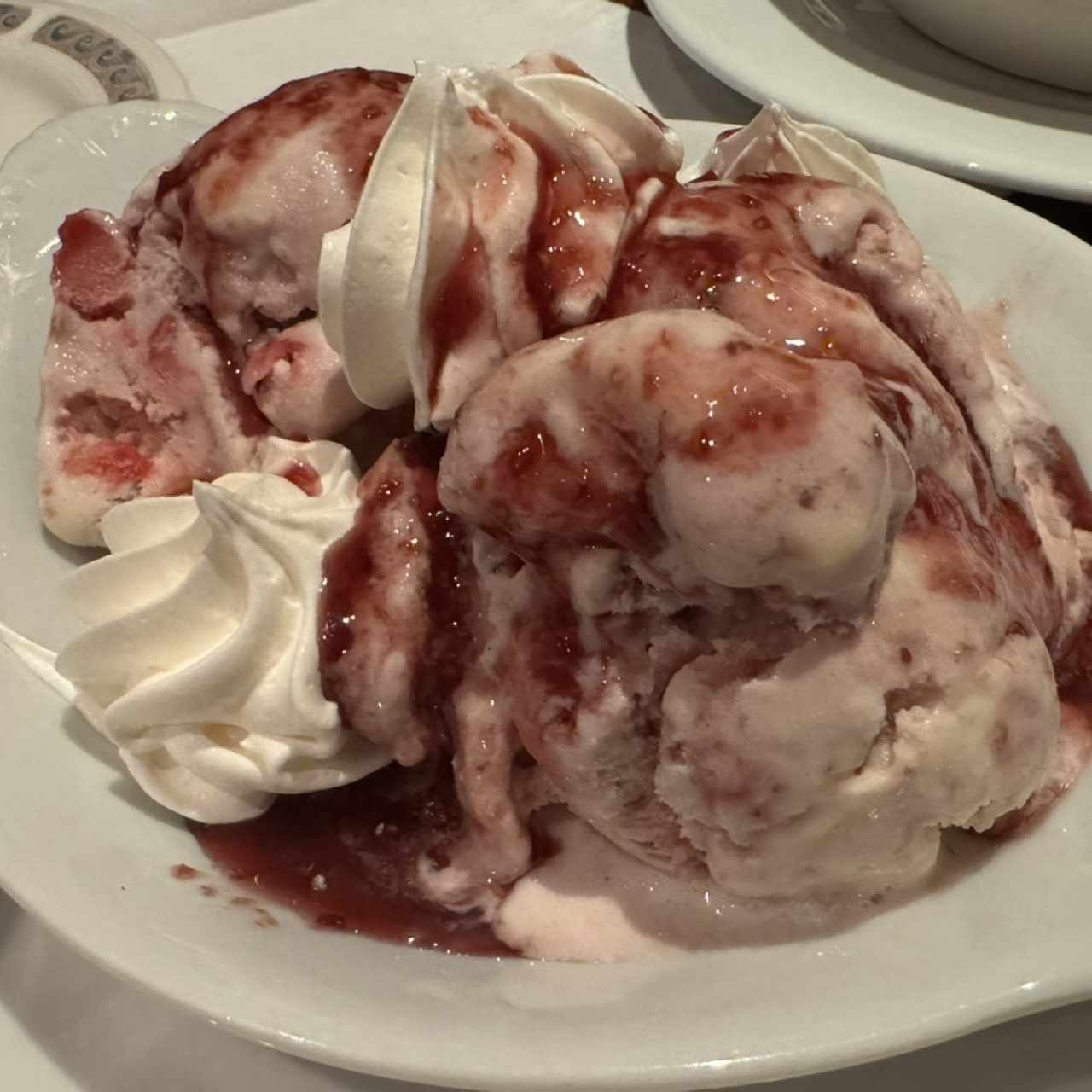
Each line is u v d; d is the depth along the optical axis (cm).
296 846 23
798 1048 18
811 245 23
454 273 22
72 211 31
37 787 22
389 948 21
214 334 26
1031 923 20
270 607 23
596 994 20
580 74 24
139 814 23
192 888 22
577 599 21
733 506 18
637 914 22
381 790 23
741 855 21
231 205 24
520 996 20
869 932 21
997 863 21
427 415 22
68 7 42
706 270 22
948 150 33
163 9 44
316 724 22
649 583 20
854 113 34
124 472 27
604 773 21
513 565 22
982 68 37
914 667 20
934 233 29
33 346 29
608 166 23
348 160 24
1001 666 20
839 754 20
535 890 22
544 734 21
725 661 20
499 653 22
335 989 20
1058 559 24
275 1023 19
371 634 22
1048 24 34
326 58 42
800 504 18
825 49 37
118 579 24
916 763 20
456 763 23
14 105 39
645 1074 18
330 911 22
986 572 21
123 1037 21
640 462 19
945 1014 18
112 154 32
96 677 23
